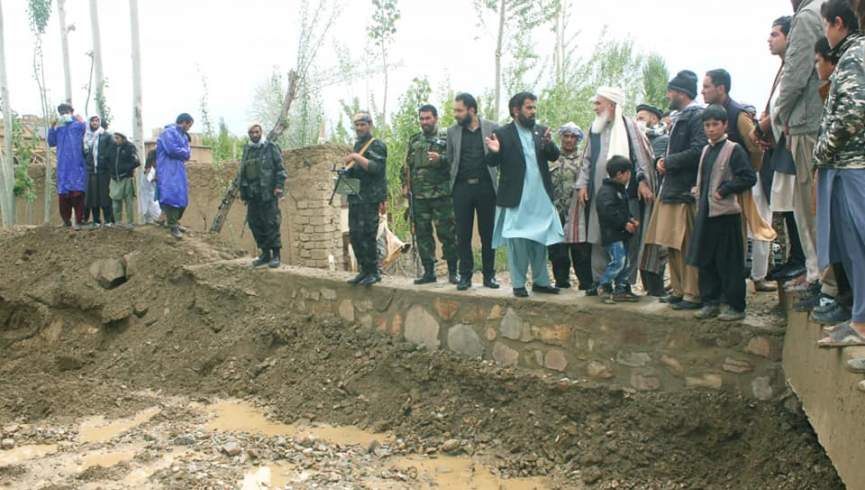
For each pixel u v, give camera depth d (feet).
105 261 36.40
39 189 49.44
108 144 38.99
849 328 12.35
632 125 21.75
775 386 18.40
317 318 28.81
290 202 37.78
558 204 23.50
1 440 24.17
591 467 19.58
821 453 16.87
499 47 39.09
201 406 26.89
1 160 44.45
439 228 26.11
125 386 29.81
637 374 20.66
